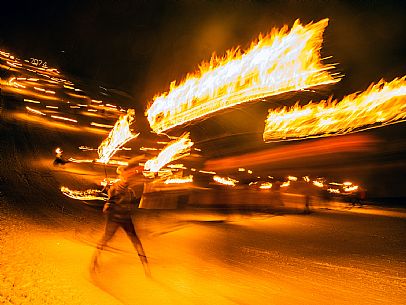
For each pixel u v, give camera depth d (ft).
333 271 23.98
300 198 51.03
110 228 19.24
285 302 17.99
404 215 61.11
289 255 27.14
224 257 24.58
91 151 60.29
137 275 19.16
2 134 56.08
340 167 88.28
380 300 19.43
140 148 68.49
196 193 42.91
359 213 57.82
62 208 30.99
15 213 26.61
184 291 17.83
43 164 45.44
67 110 93.35
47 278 16.72
